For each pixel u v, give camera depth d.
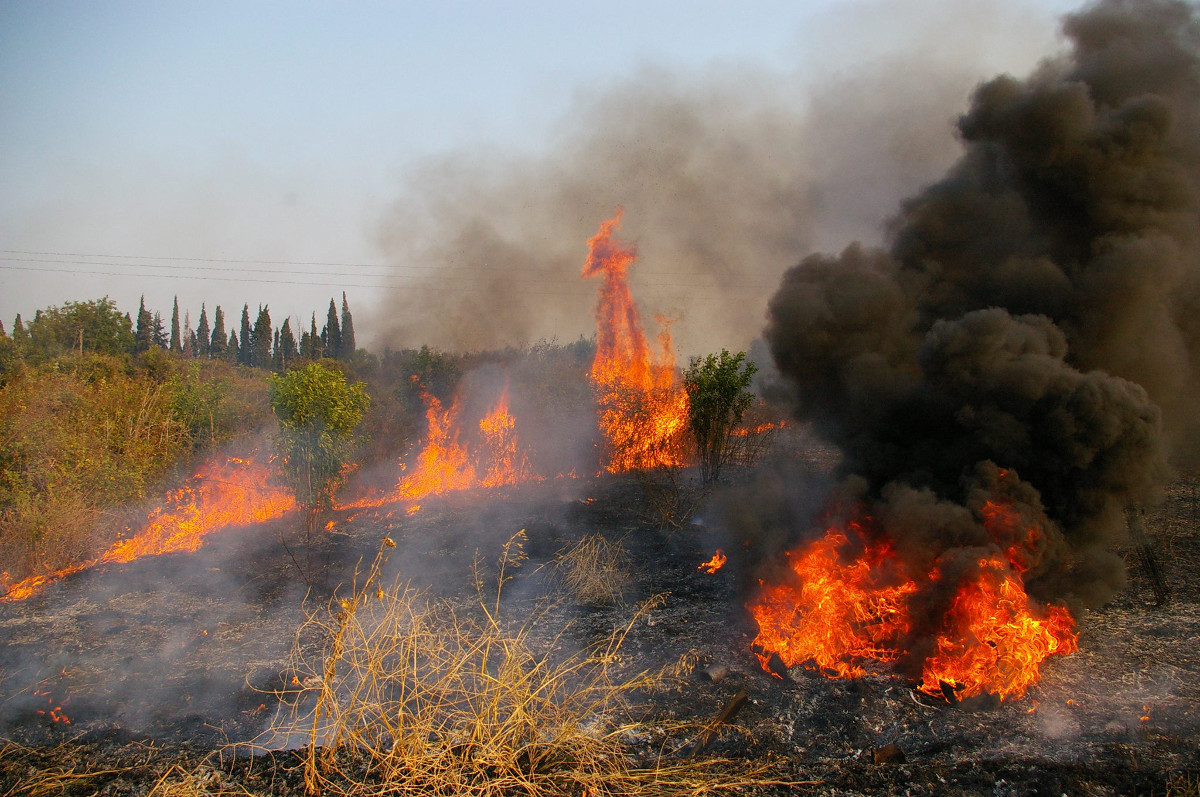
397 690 5.39
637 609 7.04
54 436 9.66
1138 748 4.52
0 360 19.03
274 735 4.85
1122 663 5.62
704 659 5.90
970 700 5.06
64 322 29.20
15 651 6.34
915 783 4.24
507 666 4.97
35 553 8.44
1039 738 4.68
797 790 4.20
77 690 5.60
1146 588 7.09
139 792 4.27
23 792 4.29
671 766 4.45
